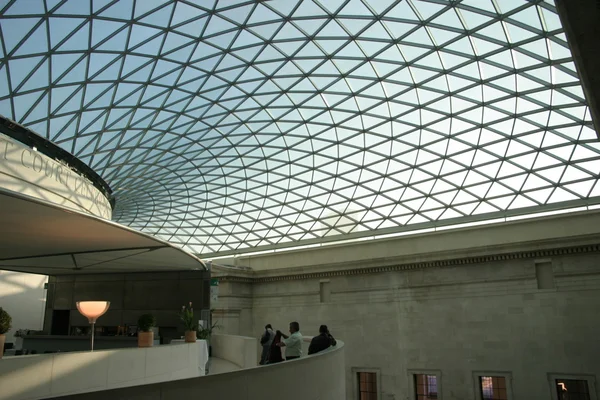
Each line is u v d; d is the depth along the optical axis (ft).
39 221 28.91
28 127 67.92
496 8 60.13
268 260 124.67
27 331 69.62
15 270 60.29
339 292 110.01
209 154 106.32
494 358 87.30
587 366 78.43
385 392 98.32
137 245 39.68
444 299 95.04
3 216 27.53
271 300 120.78
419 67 76.59
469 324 91.25
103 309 36.94
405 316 99.14
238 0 61.16
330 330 109.19
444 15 63.46
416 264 99.40
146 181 113.29
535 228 90.84
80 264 54.03
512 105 81.25
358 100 87.97
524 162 93.25
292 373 25.26
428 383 94.43
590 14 15.85
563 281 83.30
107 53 65.41
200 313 66.64
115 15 59.16
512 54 69.15
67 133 74.43
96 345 51.42
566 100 75.41
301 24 67.36
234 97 85.97
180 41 68.33
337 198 120.78
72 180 74.08
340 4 63.00
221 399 18.52
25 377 24.98
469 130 90.38
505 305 88.17
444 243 100.32
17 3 50.96
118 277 69.72
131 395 14.55
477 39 67.51
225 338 70.44
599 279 80.18
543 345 83.10
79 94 70.08
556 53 65.77
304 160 110.22
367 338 103.24
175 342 49.16
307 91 85.61
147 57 69.62
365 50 73.51
